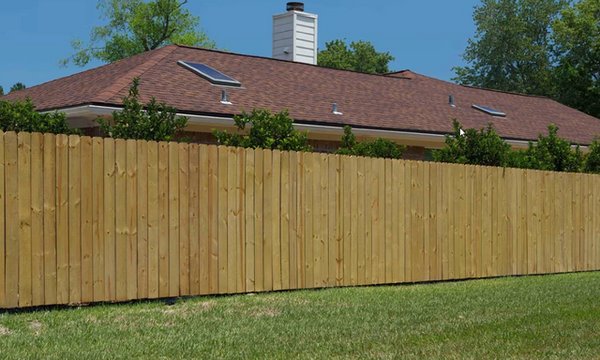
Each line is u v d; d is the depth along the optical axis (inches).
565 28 1932.8
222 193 427.5
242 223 434.9
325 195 469.4
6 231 354.0
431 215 522.0
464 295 453.1
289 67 839.7
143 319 352.8
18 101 486.6
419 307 403.2
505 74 2250.2
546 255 591.8
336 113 740.7
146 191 399.5
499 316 379.9
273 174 447.5
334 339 316.5
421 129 778.2
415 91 924.6
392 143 630.5
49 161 367.9
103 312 367.2
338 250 474.9
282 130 500.7
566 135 960.3
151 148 401.7
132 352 284.5
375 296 439.5
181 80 685.3
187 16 1866.4
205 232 420.5
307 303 407.8
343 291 456.8
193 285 415.5
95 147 382.6
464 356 288.8
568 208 607.5
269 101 708.0
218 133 489.7
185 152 414.3
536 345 311.7
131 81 646.5
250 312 378.0
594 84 1553.9
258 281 441.1
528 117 986.7
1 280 351.9
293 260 455.2
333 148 735.7
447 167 531.2
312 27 1036.5
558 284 516.4
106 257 384.8
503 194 565.0
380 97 848.9
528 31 2250.2
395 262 502.3
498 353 295.3
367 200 488.7
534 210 584.4
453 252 534.0
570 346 310.8
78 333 318.3
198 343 303.7
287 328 338.6
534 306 414.3
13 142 357.4
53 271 367.6
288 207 453.7
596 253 627.8
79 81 746.8
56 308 374.0
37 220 363.3
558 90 1616.6
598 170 707.4
